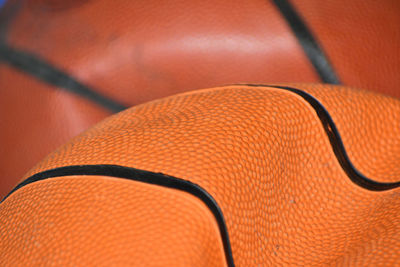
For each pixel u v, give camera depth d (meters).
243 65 0.74
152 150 0.60
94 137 0.62
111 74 0.73
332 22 0.73
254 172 0.60
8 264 0.59
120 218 0.58
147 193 0.59
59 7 0.74
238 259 0.59
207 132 0.60
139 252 0.57
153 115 0.63
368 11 0.74
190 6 0.74
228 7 0.74
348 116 0.63
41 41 0.74
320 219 0.63
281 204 0.62
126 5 0.74
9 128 0.73
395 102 0.65
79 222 0.58
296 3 0.74
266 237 0.61
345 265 0.62
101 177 0.59
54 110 0.73
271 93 0.63
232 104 0.62
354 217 0.63
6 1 0.77
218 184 0.59
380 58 0.74
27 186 0.61
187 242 0.58
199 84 0.74
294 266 0.62
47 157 0.63
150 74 0.74
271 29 0.73
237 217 0.59
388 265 0.61
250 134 0.61
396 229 0.62
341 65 0.73
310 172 0.63
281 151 0.61
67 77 0.73
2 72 0.73
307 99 0.63
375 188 0.63
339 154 0.63
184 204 0.58
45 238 0.58
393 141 0.64
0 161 0.73
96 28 0.74
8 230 0.60
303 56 0.73
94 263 0.57
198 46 0.74
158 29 0.74
